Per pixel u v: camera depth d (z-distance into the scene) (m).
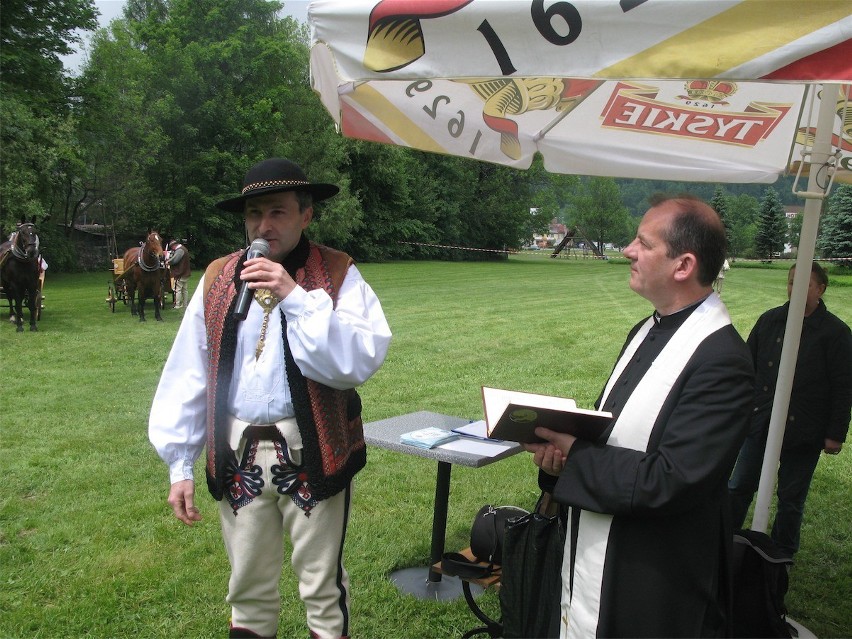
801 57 1.55
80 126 26.83
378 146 39.62
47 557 3.65
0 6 23.22
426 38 1.79
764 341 3.62
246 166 33.41
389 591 3.34
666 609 1.70
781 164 3.41
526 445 1.88
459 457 2.85
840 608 3.30
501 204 52.28
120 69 31.22
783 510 3.62
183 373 2.26
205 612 3.15
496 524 2.89
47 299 17.09
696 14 1.60
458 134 3.15
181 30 34.94
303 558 2.16
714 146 3.40
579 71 1.69
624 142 3.43
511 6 1.71
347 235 36.69
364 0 1.85
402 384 7.98
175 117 31.38
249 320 2.12
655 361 1.78
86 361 9.04
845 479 5.11
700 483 1.60
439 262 42.09
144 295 12.83
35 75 24.23
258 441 2.11
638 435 1.74
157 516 4.21
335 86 2.51
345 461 2.16
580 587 1.80
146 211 31.58
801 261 2.83
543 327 12.80
